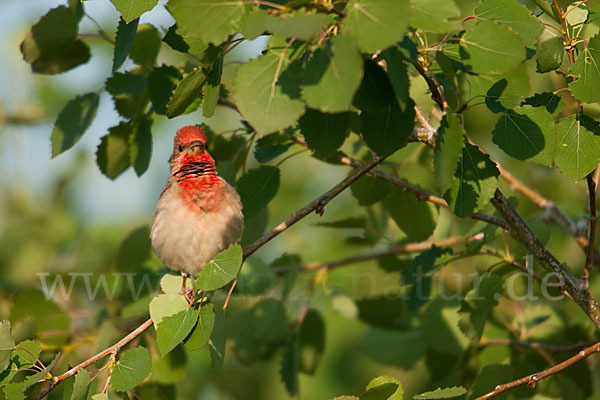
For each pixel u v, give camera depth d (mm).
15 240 16328
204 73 7957
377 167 11438
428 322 11680
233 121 17031
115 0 7359
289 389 12203
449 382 11805
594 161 8266
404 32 6066
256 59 6559
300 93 6473
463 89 9703
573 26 8250
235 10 6758
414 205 11320
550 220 12672
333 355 15422
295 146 13469
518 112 8109
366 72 7164
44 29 10883
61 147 10828
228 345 12844
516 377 11070
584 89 7984
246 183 10781
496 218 9398
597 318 9180
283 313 12375
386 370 15031
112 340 10898
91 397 8266
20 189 16938
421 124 8648
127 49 9000
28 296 11719
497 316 11641
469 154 7984
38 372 8141
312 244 16078
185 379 14914
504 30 7430
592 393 11164
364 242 12945
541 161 8109
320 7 6285
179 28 6770
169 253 10602
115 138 11023
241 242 11898
